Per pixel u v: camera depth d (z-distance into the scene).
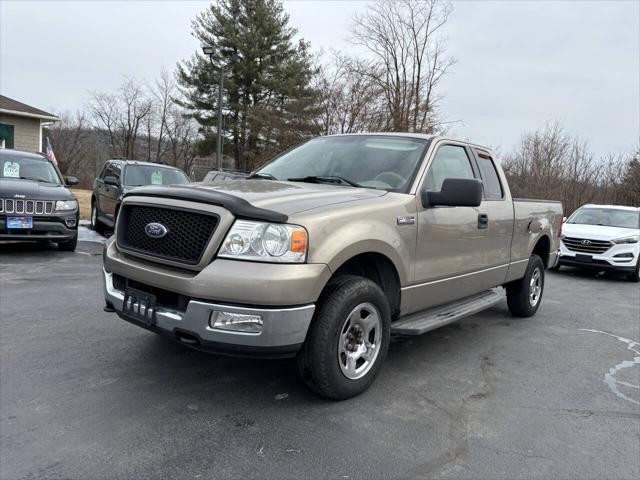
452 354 4.71
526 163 30.00
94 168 50.75
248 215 2.94
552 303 7.71
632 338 5.77
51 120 21.91
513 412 3.49
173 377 3.68
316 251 3.03
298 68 32.19
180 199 3.20
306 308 3.00
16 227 7.93
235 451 2.75
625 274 12.05
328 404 3.38
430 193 3.94
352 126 26.47
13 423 2.91
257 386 3.61
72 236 8.66
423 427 3.16
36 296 5.83
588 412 3.56
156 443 2.78
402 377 4.02
